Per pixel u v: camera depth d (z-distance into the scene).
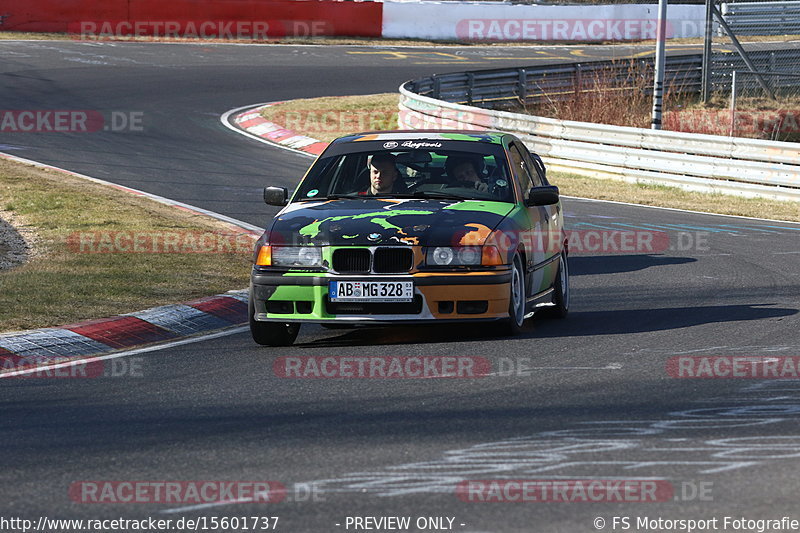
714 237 55.47
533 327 33.56
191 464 19.31
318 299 29.66
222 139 89.00
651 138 78.50
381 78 123.50
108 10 138.00
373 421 22.16
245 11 144.50
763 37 173.12
